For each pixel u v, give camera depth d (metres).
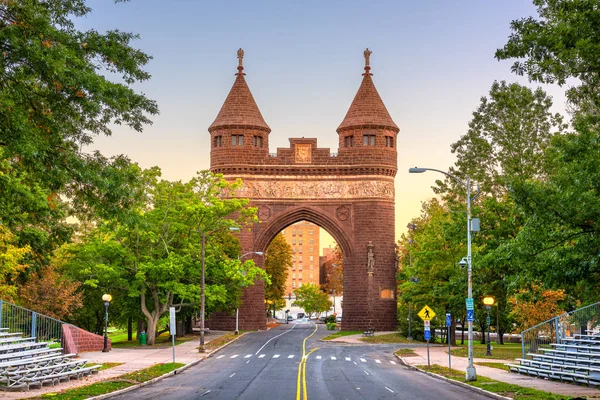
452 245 58.75
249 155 87.44
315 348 56.72
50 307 56.31
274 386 28.53
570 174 24.02
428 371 36.06
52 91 21.77
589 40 19.69
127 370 34.41
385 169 87.81
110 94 22.52
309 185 87.88
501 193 66.19
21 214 37.34
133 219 23.84
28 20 20.05
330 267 194.38
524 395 24.28
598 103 23.78
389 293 86.06
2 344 30.78
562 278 24.72
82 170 22.06
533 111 64.31
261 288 86.94
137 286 55.25
